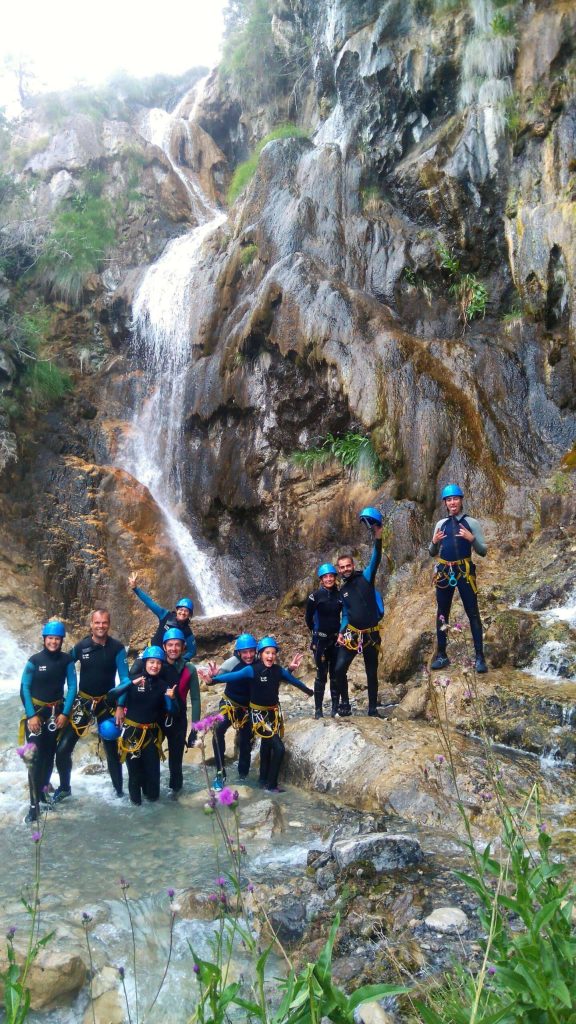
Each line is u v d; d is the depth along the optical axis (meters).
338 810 6.50
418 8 15.95
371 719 7.69
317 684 8.11
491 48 14.34
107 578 13.76
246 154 23.88
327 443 13.71
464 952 3.98
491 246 14.30
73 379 17.62
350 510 12.66
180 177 22.61
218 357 15.51
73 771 7.60
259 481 14.31
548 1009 2.07
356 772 6.83
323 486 13.36
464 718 7.57
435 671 8.58
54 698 6.53
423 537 11.52
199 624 12.77
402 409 12.23
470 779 6.33
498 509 11.26
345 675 7.92
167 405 16.56
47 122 23.02
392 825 5.97
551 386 12.49
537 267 12.76
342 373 13.00
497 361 12.88
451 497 8.18
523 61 14.15
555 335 12.67
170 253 19.56
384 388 12.45
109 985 4.09
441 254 14.51
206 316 16.36
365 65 16.31
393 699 8.81
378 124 16.30
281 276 14.47
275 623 12.52
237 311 15.50
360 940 4.30
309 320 13.70
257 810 6.32
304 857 5.57
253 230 16.20
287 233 15.51
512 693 7.51
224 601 14.36
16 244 18.84
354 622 7.81
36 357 16.62
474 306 13.95
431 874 4.98
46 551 13.70
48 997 3.91
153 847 5.79
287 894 4.90
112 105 25.38
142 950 4.39
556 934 2.34
